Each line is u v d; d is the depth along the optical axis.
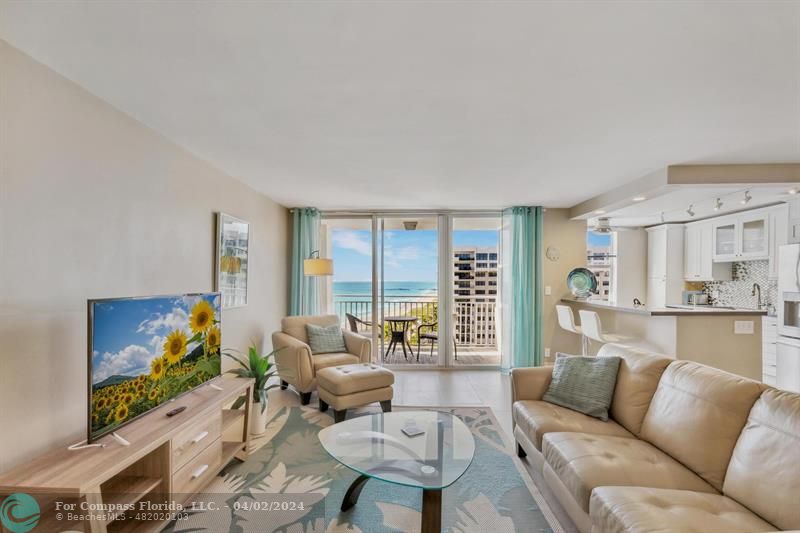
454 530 1.97
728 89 1.93
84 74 1.83
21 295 1.66
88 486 1.46
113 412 1.80
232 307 3.69
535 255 5.20
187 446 2.08
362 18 1.40
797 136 2.57
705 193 3.96
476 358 5.91
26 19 1.41
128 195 2.30
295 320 4.48
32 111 1.70
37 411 1.73
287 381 4.02
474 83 1.89
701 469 1.74
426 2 1.32
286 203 5.06
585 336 4.77
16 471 1.54
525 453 2.68
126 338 1.88
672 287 6.19
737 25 1.43
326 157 3.09
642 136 2.59
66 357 1.88
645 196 3.78
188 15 1.39
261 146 2.83
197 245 3.10
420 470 1.88
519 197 4.65
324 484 2.40
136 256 2.38
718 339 3.62
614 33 1.49
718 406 1.80
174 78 1.86
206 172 3.23
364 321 5.74
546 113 2.24
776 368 4.36
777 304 4.37
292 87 1.94
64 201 1.87
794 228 4.30
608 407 2.46
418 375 5.11
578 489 1.75
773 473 1.44
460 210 5.50
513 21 1.42
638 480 1.71
